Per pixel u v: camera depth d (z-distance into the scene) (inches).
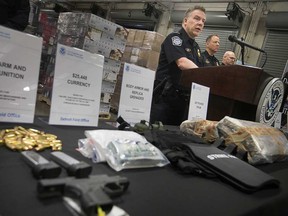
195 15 73.3
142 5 271.9
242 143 33.8
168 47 67.6
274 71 186.4
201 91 47.8
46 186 14.8
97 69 33.8
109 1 294.8
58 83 30.7
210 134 37.8
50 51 121.3
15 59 27.1
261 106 43.0
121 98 37.9
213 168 25.1
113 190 16.5
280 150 36.1
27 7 80.5
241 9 200.7
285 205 24.2
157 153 25.6
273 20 182.9
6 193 14.7
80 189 14.6
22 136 23.5
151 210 16.2
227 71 46.5
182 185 21.5
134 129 34.9
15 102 27.7
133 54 157.5
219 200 19.9
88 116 33.4
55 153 20.0
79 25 115.6
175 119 60.7
